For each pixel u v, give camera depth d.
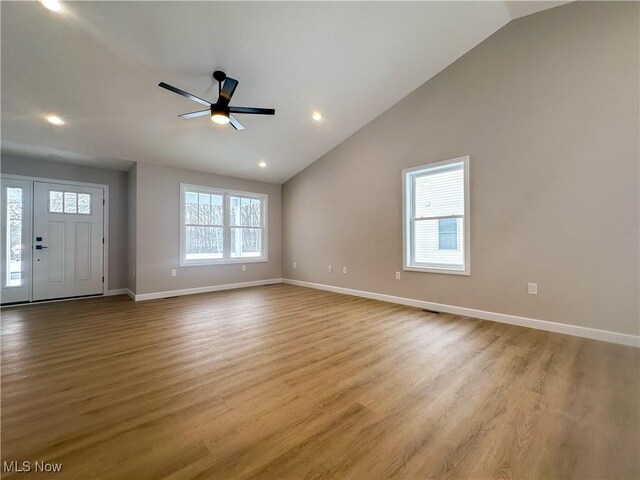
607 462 1.27
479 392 1.85
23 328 3.21
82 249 4.95
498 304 3.35
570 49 2.84
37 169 4.57
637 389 1.86
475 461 1.28
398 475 1.21
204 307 4.18
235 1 2.49
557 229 2.94
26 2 2.25
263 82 3.47
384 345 2.66
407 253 4.22
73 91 3.13
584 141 2.78
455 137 3.66
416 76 3.82
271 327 3.22
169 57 2.90
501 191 3.29
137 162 4.73
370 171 4.70
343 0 2.63
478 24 3.17
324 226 5.55
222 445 1.39
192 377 2.07
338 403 1.74
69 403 1.74
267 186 6.41
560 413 1.62
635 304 2.56
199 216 5.45
